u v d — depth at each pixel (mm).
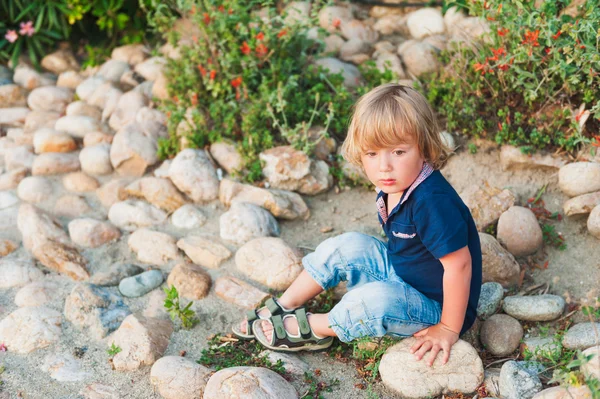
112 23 4852
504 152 3457
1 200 3797
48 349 2844
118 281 3201
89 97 4559
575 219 3189
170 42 4285
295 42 4105
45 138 4109
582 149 3342
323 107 3871
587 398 2205
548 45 3166
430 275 2541
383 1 4875
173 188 3670
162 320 2932
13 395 2627
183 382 2545
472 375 2457
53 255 3307
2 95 4707
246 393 2389
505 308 2809
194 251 3297
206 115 4012
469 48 3818
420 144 2377
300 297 2811
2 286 3217
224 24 3873
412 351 2508
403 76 4121
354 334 2557
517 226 3098
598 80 3234
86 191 3850
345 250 2732
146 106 4266
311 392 2533
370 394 2510
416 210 2402
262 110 3785
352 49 4418
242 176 3678
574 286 2943
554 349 2547
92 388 2631
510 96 3562
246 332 2795
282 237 3430
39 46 4969
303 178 3602
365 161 2453
